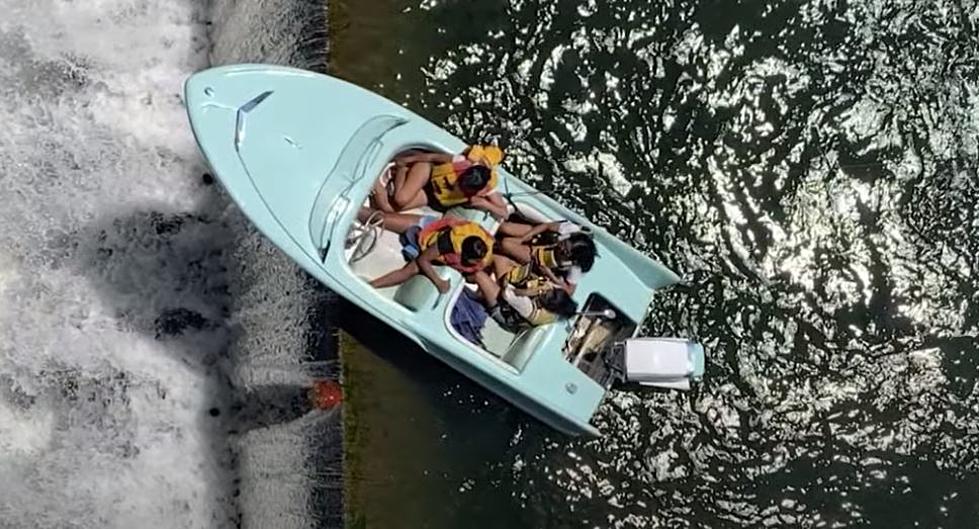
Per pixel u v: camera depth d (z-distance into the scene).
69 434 8.77
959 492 8.93
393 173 7.75
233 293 8.82
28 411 8.75
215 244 8.84
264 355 8.66
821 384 8.98
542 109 8.95
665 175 9.01
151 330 8.82
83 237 8.79
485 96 8.88
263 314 8.66
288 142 7.49
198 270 8.86
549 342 7.99
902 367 9.03
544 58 8.95
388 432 8.48
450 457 8.60
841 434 8.95
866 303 9.05
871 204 9.12
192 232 8.85
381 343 8.41
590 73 8.98
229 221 8.80
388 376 8.45
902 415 8.98
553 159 8.93
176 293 8.84
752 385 8.94
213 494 8.82
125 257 8.81
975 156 9.11
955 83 9.12
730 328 8.96
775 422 8.93
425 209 7.87
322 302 8.31
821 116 9.12
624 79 9.02
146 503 8.78
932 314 9.07
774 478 8.89
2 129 8.77
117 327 8.80
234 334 8.82
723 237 9.01
